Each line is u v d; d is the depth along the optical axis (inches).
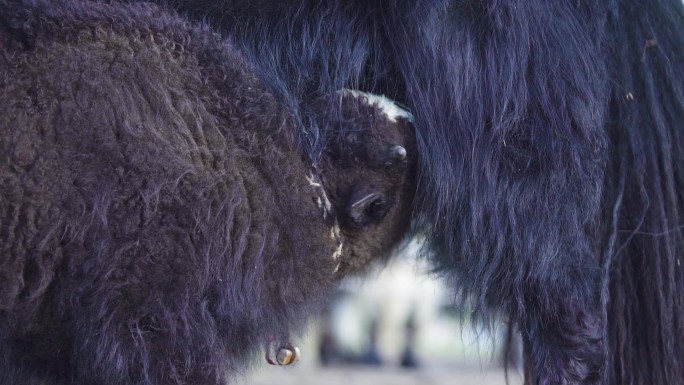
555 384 100.7
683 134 111.0
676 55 112.5
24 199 82.2
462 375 320.2
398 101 105.7
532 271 101.0
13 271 82.7
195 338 87.9
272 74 100.0
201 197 88.0
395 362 355.6
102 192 84.4
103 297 84.7
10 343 86.8
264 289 95.3
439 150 102.5
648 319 109.4
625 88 109.1
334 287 107.3
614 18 109.5
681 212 110.4
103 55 88.1
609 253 106.5
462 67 102.2
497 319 106.3
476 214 102.0
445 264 108.5
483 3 104.0
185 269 87.0
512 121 101.7
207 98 92.4
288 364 100.4
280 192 94.4
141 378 86.6
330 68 103.7
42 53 85.5
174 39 93.0
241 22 103.0
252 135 93.3
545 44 103.2
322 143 99.5
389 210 105.7
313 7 104.7
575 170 102.0
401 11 103.4
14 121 82.6
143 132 87.0
